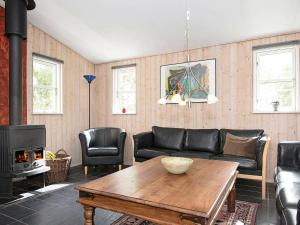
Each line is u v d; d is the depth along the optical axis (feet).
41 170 10.58
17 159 9.96
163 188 5.37
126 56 15.88
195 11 10.68
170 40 13.33
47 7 11.69
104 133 15.28
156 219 4.63
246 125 12.60
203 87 13.74
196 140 12.69
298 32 11.38
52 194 9.93
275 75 12.19
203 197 4.80
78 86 16.20
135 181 5.93
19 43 10.48
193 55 14.08
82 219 7.67
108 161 13.25
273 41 11.93
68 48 15.39
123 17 11.73
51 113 14.10
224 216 7.72
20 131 10.06
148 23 11.99
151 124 15.42
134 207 4.92
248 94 12.56
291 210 5.06
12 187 9.92
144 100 15.69
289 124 11.59
